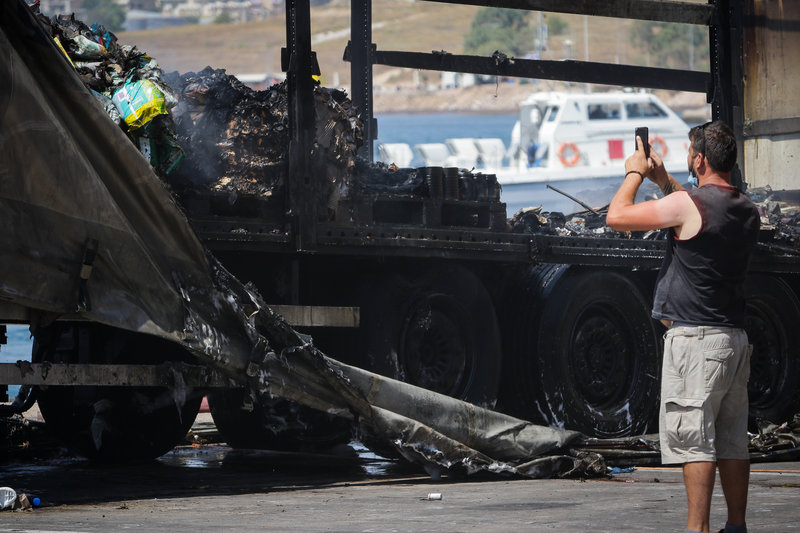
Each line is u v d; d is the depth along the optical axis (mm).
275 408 26844
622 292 27672
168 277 19547
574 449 23594
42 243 17891
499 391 26547
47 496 19406
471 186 25641
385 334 24156
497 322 26000
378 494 19328
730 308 12578
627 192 12953
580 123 85125
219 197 22234
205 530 13914
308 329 24703
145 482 21875
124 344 23016
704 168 13031
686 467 12492
